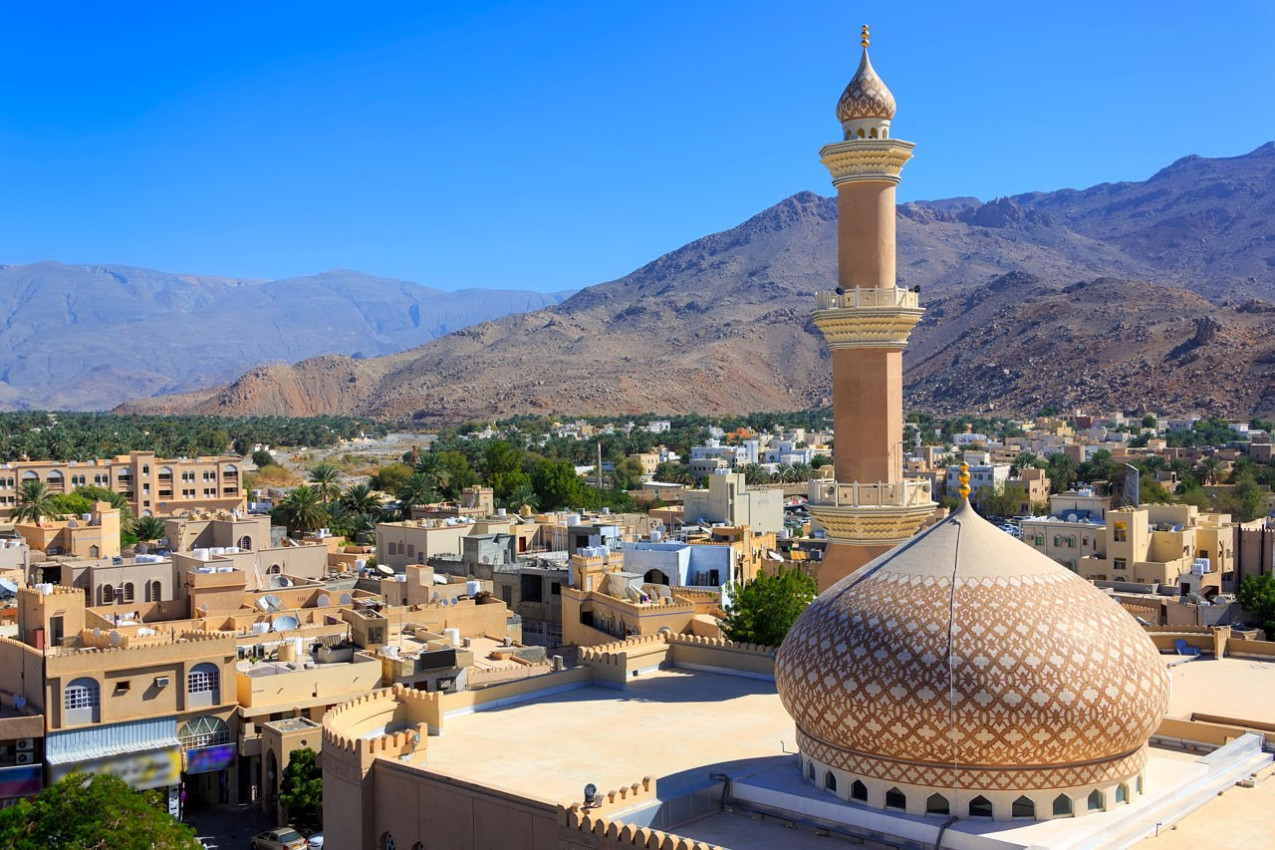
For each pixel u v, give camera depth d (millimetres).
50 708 60875
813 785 37344
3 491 173500
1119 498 156875
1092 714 33031
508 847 35875
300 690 67938
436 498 173875
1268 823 35000
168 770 63562
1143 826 34000
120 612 82938
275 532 124875
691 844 31062
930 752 33688
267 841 58688
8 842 43750
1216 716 46531
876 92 56281
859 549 56062
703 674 54031
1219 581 105250
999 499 196625
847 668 34719
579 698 50094
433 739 44344
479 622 84812
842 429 56938
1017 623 33562
